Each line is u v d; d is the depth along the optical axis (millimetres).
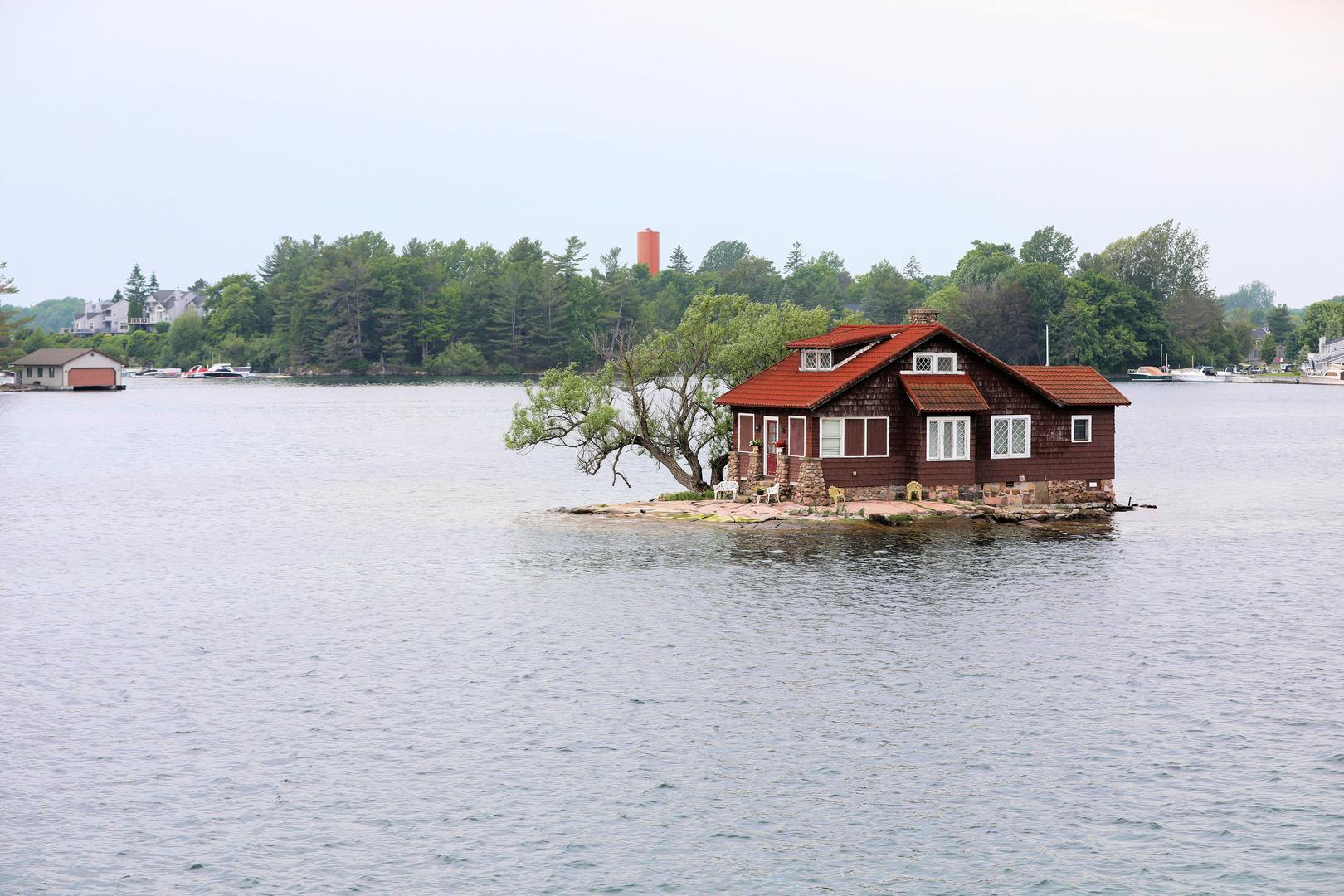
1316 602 96062
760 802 59500
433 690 75250
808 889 51562
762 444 138500
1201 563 111688
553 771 63094
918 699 72812
